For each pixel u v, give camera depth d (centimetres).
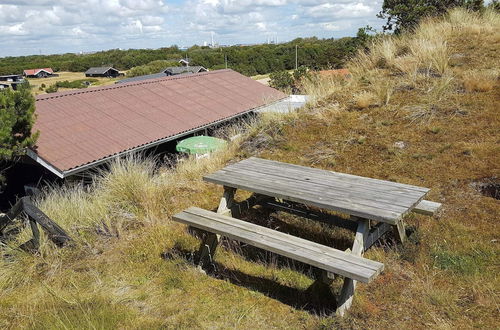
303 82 928
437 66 698
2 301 348
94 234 445
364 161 515
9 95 932
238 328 285
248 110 1659
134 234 444
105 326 288
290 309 303
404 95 652
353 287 285
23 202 412
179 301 323
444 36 860
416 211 354
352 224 371
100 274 375
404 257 344
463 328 264
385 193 332
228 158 618
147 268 376
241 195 497
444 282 312
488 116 542
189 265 371
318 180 372
